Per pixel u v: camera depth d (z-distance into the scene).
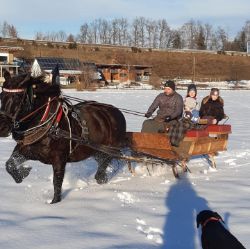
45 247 5.75
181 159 9.78
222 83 82.56
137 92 50.75
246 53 110.25
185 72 95.44
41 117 7.55
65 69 69.38
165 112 10.38
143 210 7.32
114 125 9.10
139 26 133.62
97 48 99.12
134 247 5.79
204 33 139.38
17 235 6.15
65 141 7.80
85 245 5.83
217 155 12.51
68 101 8.46
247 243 5.98
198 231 6.39
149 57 98.62
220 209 7.40
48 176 9.56
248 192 8.52
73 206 7.49
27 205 7.51
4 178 9.34
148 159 9.42
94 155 8.99
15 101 7.23
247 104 35.22
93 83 60.47
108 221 6.76
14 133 7.49
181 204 7.70
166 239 6.09
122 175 9.92
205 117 11.46
